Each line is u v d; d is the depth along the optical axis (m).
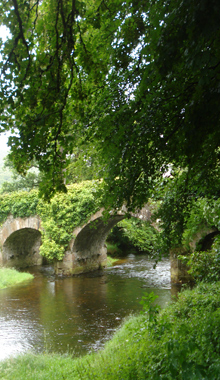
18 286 17.42
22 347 8.96
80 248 20.55
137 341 6.05
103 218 4.79
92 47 3.68
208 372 3.18
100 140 4.43
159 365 4.04
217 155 4.25
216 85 2.77
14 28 3.36
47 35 3.65
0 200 22.66
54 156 3.97
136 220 28.91
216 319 4.92
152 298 5.49
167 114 3.62
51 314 12.15
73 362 7.19
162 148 3.89
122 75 3.78
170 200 5.57
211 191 5.65
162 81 3.23
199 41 2.23
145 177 4.26
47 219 20.19
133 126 3.67
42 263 27.48
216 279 7.80
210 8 2.00
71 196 19.50
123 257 29.36
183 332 4.62
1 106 3.46
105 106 4.02
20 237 24.05
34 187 26.30
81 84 4.02
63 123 4.15
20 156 3.81
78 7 3.47
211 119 3.09
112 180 4.32
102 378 5.04
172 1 2.48
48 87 3.62
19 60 3.38
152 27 2.78
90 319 11.36
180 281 15.60
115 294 14.77
